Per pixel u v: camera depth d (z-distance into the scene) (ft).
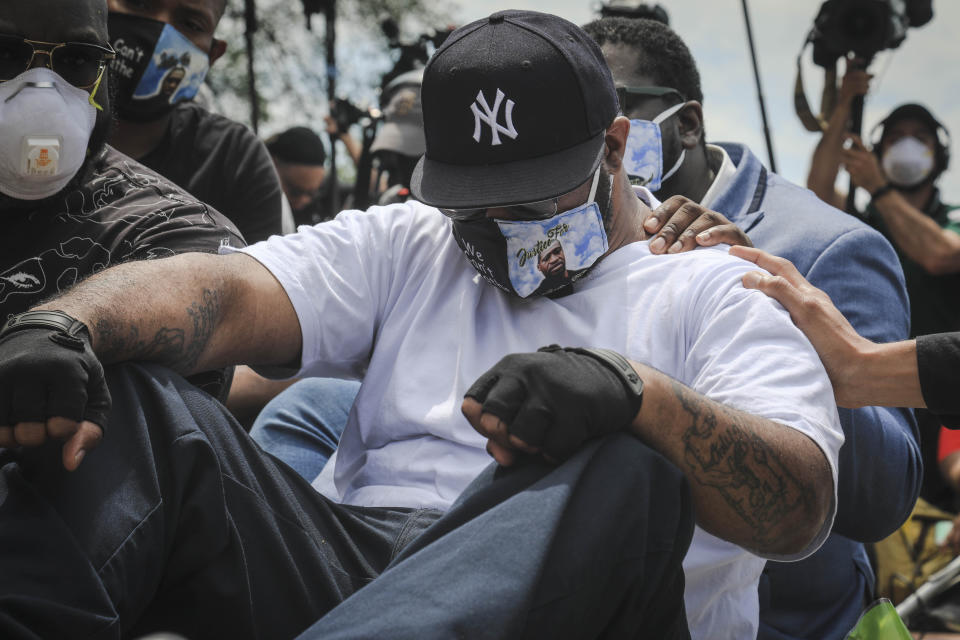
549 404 4.65
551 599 4.47
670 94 8.85
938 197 14.89
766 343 5.54
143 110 9.70
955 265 13.62
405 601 4.32
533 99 5.72
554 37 5.88
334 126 15.93
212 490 4.87
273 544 5.12
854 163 13.97
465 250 6.20
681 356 5.91
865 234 8.31
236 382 9.23
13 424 4.58
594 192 6.06
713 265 6.02
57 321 4.87
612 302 6.08
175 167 10.20
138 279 5.46
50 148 6.51
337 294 6.32
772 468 5.00
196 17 9.62
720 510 5.04
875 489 7.38
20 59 6.48
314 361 6.38
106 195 7.23
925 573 11.55
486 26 5.97
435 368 6.23
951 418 6.05
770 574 7.62
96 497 4.64
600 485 4.62
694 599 5.86
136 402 4.94
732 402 5.32
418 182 5.95
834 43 13.65
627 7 11.41
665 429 4.89
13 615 4.20
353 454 6.57
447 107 5.85
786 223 8.54
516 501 4.55
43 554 4.41
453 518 4.72
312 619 5.19
